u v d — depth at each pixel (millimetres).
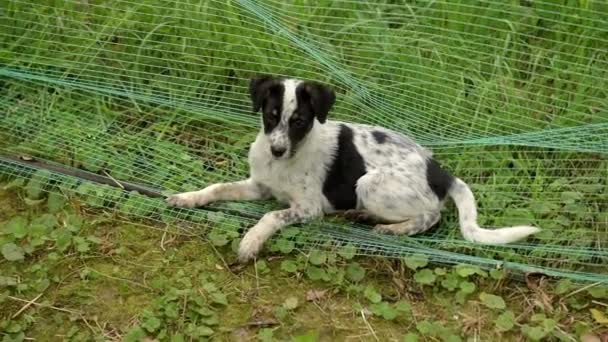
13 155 2525
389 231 2385
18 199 2438
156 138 2594
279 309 2229
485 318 2248
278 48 2740
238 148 2586
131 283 2271
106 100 2668
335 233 2389
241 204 2451
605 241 2404
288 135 2326
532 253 2367
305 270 2307
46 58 2705
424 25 2832
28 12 2762
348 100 2680
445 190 2426
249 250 2318
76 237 2344
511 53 2781
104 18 2773
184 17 2770
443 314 2254
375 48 2771
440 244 2381
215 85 2701
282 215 2371
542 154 2578
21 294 2234
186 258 2332
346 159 2398
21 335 2158
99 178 2480
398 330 2221
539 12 2848
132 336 2164
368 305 2258
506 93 2691
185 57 2727
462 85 2703
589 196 2488
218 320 2213
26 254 2307
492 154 2572
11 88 2668
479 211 2461
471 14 2822
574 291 2295
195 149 2586
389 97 2699
